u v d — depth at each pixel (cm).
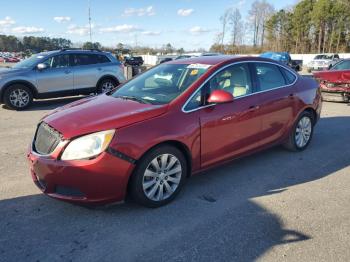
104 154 346
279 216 372
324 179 474
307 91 580
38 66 1067
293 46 8350
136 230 346
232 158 464
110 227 352
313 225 355
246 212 381
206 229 347
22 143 661
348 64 1227
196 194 427
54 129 367
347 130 759
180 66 486
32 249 316
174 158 395
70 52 1146
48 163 354
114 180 354
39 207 394
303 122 586
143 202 380
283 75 550
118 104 416
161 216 373
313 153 585
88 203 355
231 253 309
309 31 7944
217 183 460
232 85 466
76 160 346
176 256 305
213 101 414
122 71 1254
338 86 1129
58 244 323
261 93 497
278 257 303
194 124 406
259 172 499
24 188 445
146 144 365
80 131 351
